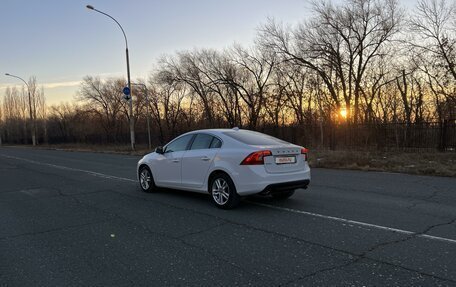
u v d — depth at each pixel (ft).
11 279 13.57
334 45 96.68
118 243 17.37
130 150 99.96
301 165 23.84
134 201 27.04
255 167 21.86
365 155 53.88
